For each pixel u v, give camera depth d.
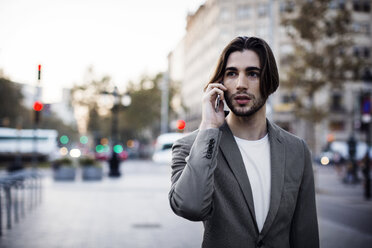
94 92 65.00
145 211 9.98
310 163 2.03
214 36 56.91
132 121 59.22
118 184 17.67
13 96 45.50
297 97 18.70
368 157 14.05
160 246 6.34
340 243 6.71
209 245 1.83
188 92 74.38
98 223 8.26
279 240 1.85
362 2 47.28
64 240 6.62
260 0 52.44
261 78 1.88
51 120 73.75
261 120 2.00
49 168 29.75
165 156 38.03
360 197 13.98
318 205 11.69
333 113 46.09
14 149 35.75
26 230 7.41
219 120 1.83
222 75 1.95
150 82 58.41
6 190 7.52
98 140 57.75
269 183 1.91
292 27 17.70
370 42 47.41
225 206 1.83
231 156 1.88
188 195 1.68
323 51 17.69
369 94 15.11
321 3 16.83
